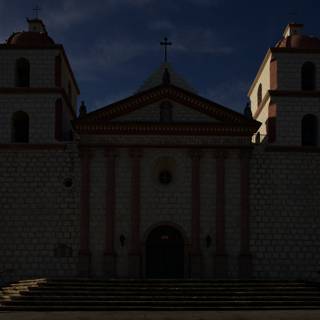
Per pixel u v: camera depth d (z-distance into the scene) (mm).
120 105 47312
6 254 45500
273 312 34344
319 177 47156
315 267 45938
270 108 48281
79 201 46188
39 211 46031
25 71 49156
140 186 46438
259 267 45781
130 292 37469
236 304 36344
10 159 46656
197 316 32438
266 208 46531
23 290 38750
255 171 47000
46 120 47344
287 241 46188
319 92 48312
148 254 46062
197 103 47625
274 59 48969
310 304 36875
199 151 46938
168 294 37531
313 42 49812
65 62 51312
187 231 46062
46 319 31078
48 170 46594
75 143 46938
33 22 51656
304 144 48844
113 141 46938
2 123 47281
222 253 45750
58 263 45438
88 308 35344
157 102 47719
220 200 46438
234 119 47312
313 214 46625
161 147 46875
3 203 46094
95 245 45719
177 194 46531
